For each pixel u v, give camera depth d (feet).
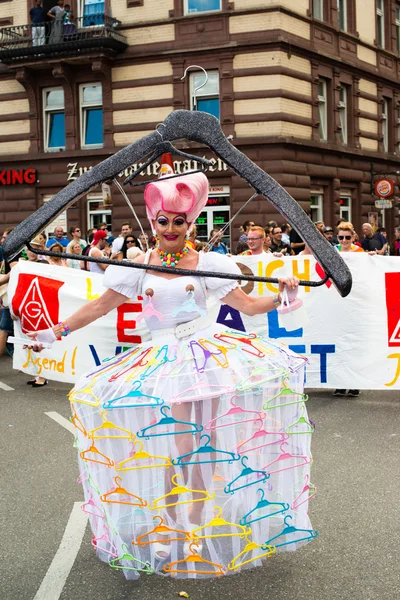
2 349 38.88
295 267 28.68
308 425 12.85
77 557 13.96
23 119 82.53
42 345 13.52
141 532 11.95
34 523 15.84
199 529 11.59
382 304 28.27
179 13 75.66
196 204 13.17
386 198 90.22
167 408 11.58
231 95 74.38
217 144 12.94
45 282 31.14
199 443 11.69
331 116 82.69
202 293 13.11
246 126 74.43
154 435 11.41
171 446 11.65
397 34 98.17
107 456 11.98
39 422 25.72
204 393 11.60
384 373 28.48
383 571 13.07
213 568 11.71
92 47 76.33
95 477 12.20
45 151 82.28
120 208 76.69
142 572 13.15
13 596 12.37
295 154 75.72
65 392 31.48
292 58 75.20
